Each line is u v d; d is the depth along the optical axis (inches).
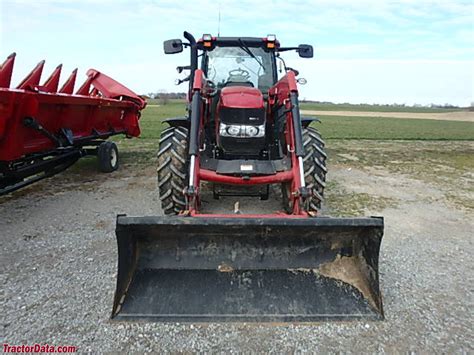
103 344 85.9
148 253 104.1
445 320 97.3
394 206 200.1
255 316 92.5
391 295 108.6
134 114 304.5
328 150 414.0
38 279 112.7
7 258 126.6
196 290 98.0
